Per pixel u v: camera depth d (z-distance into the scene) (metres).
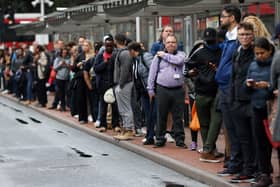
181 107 17.48
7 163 16.73
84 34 40.91
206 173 13.91
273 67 11.41
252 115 12.22
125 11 23.53
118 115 21.75
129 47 18.92
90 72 23.67
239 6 19.59
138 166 16.11
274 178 12.82
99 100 22.73
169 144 18.44
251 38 12.55
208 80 14.83
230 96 12.87
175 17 25.86
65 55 29.83
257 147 12.27
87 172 15.41
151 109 18.19
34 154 18.22
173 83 17.17
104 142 20.58
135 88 18.97
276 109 11.33
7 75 42.34
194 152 16.91
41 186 13.84
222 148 17.11
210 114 15.32
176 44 17.20
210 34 14.80
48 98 38.19
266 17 19.42
